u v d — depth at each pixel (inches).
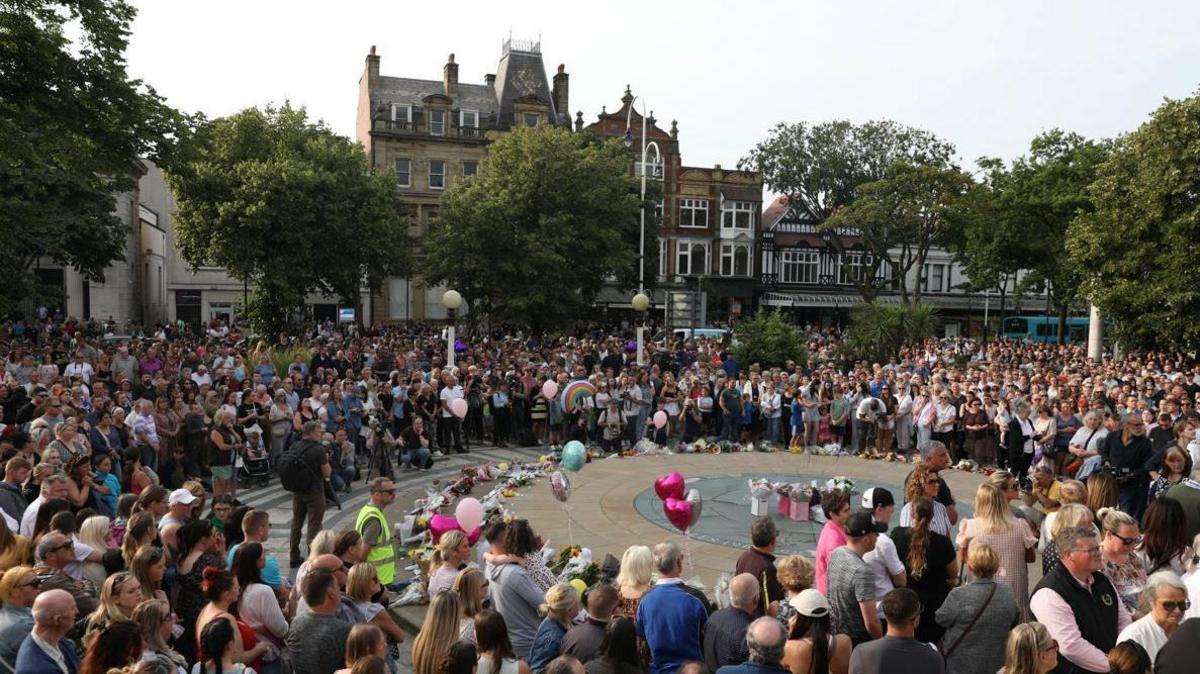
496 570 273.4
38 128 679.7
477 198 1553.9
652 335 1726.1
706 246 2493.8
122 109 711.1
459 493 569.9
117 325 1598.2
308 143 1477.6
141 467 504.4
